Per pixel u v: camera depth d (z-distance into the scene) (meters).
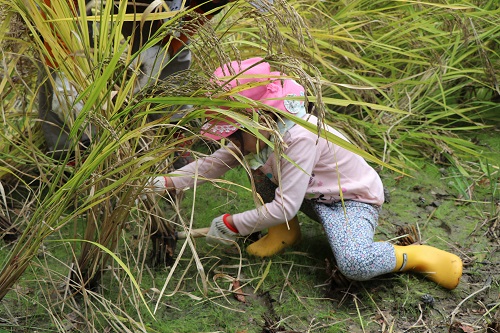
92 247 2.21
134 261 2.37
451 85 3.77
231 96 1.92
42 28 2.04
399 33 3.57
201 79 1.88
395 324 2.30
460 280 2.53
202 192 3.03
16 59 2.43
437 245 2.74
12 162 2.92
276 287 2.45
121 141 1.90
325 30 3.31
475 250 2.72
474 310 2.38
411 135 3.40
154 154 2.07
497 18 3.76
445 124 3.55
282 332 2.22
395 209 2.99
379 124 3.51
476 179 3.21
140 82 2.53
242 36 3.47
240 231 2.46
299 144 2.35
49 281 2.35
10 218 2.75
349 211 2.48
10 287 2.08
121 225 2.19
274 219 2.39
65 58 2.08
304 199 2.62
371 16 3.68
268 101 2.31
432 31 3.58
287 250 2.63
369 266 2.35
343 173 2.49
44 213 2.03
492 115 3.71
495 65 3.77
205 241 2.68
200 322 2.27
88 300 2.09
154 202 2.26
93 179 2.05
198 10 2.74
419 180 3.21
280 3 1.82
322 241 2.73
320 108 1.64
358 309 2.32
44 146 2.98
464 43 3.49
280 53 1.77
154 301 2.34
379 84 3.63
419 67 3.75
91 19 2.03
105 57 1.96
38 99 2.91
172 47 2.69
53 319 2.11
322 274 2.53
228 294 2.37
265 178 2.58
